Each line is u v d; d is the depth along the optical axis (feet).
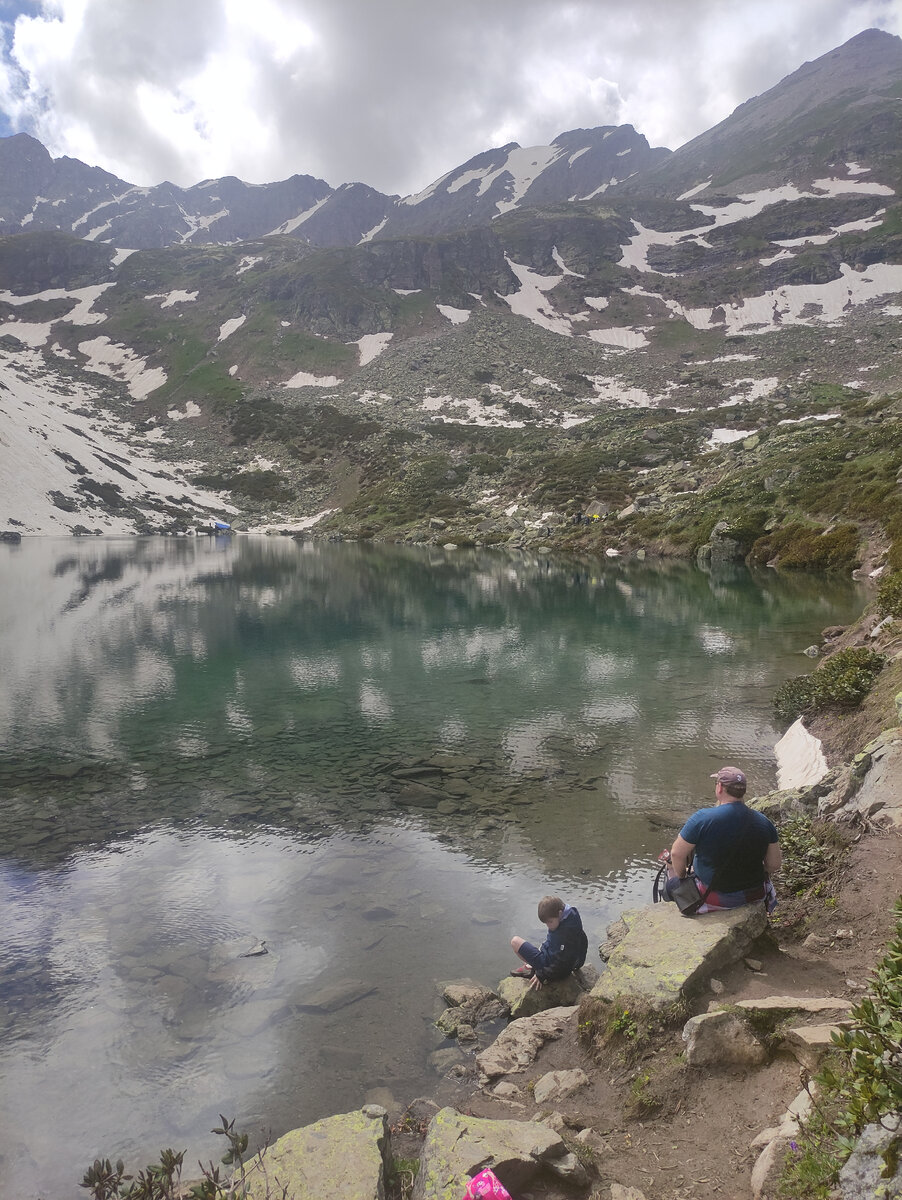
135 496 412.36
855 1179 11.16
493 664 84.23
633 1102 17.13
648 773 48.65
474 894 32.63
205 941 28.76
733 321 643.86
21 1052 22.15
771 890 22.59
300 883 33.78
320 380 618.44
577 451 372.17
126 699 69.46
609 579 170.19
